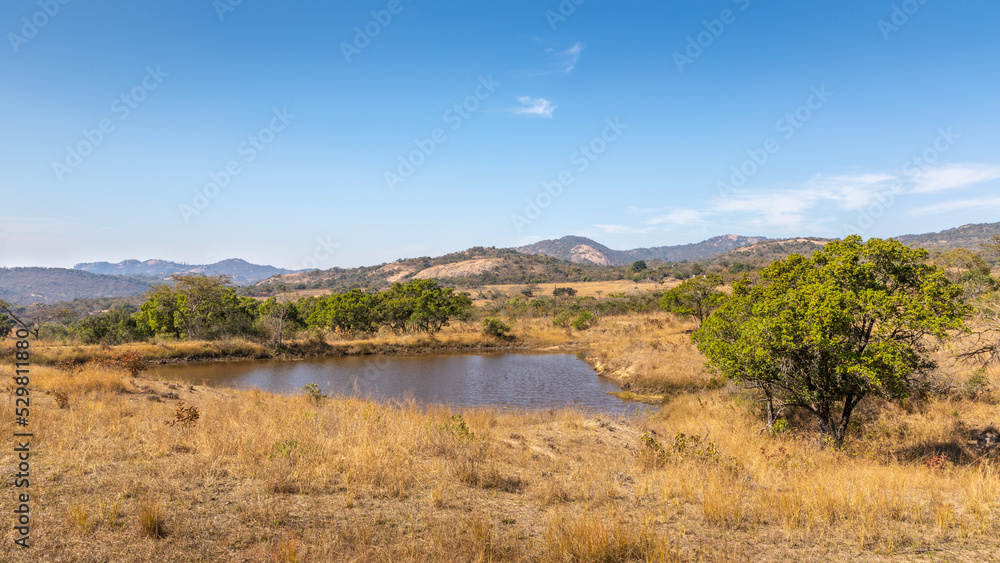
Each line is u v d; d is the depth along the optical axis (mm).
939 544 6270
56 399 11672
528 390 29609
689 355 34594
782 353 13031
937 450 12938
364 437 9758
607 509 7230
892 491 8359
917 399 16844
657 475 9516
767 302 13586
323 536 5574
